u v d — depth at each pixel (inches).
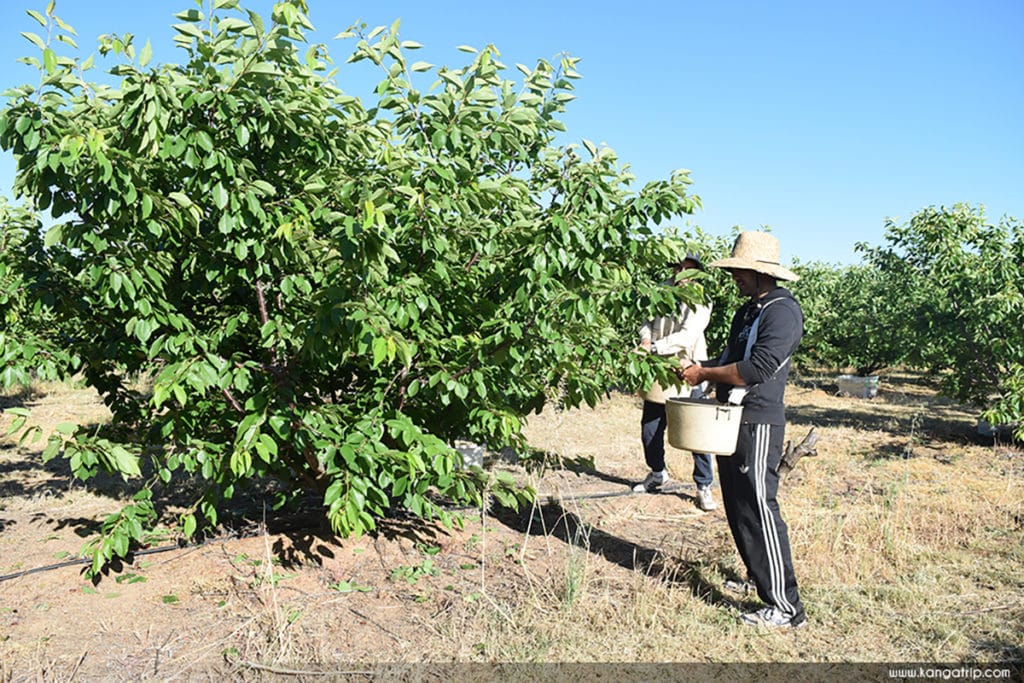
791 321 142.8
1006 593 162.6
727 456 146.6
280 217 129.3
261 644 136.1
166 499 225.8
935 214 386.0
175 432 152.2
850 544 186.2
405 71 148.9
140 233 131.6
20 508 214.5
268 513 208.8
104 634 139.6
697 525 214.8
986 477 275.6
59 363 152.7
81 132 120.8
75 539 188.7
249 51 123.3
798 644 139.5
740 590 164.9
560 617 147.3
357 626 144.5
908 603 156.3
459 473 160.4
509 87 159.2
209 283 149.6
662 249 165.0
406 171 139.1
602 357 164.1
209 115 129.6
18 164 123.0
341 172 136.9
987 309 352.2
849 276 738.2
